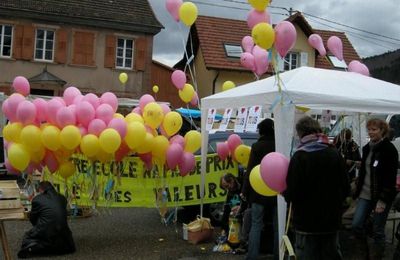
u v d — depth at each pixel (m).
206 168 7.84
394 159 5.50
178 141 6.93
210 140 8.48
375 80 6.75
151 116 6.69
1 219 5.30
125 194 7.63
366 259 5.73
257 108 6.60
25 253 6.20
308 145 4.27
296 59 25.52
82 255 6.38
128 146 6.46
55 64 23.55
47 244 6.25
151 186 7.70
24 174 8.31
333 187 4.27
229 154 7.71
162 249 6.75
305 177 4.20
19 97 6.40
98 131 6.09
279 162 4.40
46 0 23.58
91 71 24.11
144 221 8.66
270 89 5.98
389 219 6.78
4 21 22.56
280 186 4.44
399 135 15.22
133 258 6.29
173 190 7.76
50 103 6.15
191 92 7.57
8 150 6.28
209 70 24.19
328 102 5.64
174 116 6.84
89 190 7.52
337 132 10.41
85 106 6.11
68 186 7.60
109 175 7.57
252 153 5.76
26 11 22.66
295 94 5.60
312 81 6.00
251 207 5.80
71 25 23.69
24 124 6.24
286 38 4.96
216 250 6.63
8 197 5.41
